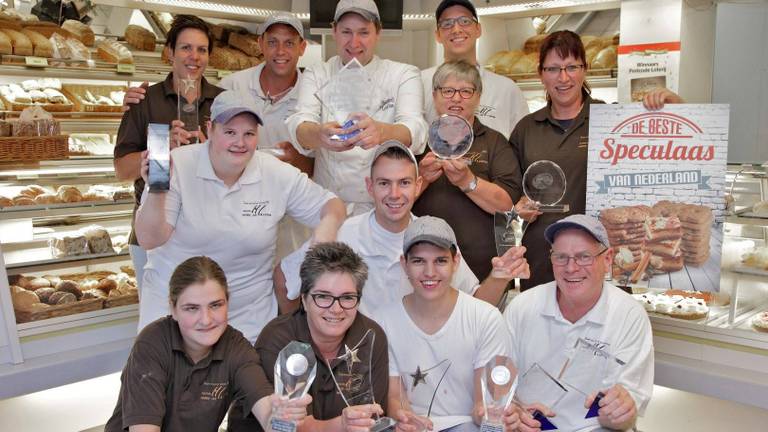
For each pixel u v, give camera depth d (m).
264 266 2.81
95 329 3.32
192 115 3.03
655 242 2.86
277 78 3.58
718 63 5.68
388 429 2.07
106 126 4.27
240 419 2.26
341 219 2.77
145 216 2.41
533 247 3.16
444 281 2.34
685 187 2.81
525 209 2.95
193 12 4.81
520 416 2.13
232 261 2.71
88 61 4.09
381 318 2.49
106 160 3.88
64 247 3.43
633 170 2.88
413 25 5.14
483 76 3.69
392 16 4.39
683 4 4.28
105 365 3.27
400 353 2.46
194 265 2.18
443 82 3.03
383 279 2.69
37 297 3.22
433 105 3.50
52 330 3.20
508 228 2.65
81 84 4.36
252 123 2.52
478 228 3.08
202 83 3.43
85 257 3.48
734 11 5.55
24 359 3.12
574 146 3.15
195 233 2.62
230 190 2.63
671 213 2.83
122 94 4.39
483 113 3.69
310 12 4.52
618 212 2.90
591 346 2.27
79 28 4.23
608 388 2.23
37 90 4.14
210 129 2.57
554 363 2.48
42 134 3.53
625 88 4.54
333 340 2.27
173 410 2.18
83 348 3.29
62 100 4.15
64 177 3.62
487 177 3.14
